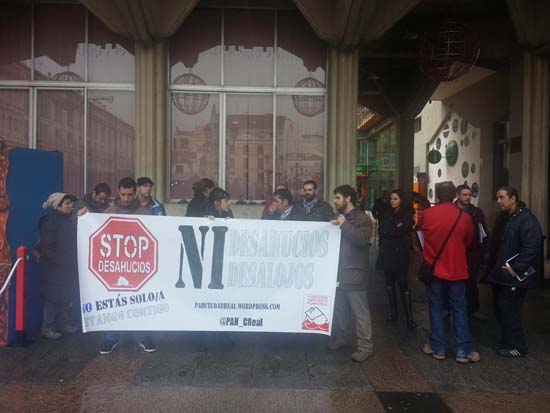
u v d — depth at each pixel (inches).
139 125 370.9
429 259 214.1
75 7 385.4
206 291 216.7
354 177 382.3
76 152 387.9
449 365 210.1
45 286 232.8
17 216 230.1
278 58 394.3
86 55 385.4
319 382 190.1
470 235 213.5
